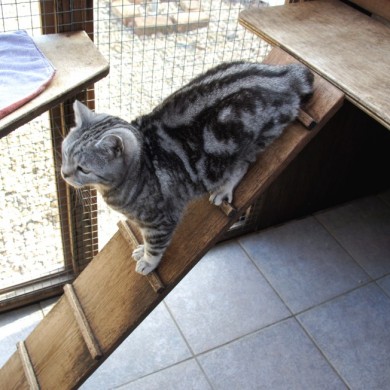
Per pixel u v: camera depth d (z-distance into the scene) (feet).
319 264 5.12
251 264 5.04
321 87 3.21
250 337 4.41
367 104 2.99
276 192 5.08
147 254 3.16
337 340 4.45
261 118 3.00
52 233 4.56
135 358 4.17
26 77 2.74
